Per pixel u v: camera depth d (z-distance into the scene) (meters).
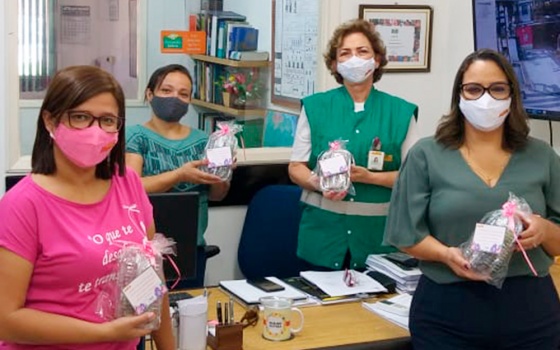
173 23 3.92
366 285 2.94
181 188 3.21
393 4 4.06
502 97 2.27
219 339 2.32
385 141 3.12
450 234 2.31
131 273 1.76
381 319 2.69
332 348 2.39
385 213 3.15
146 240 1.83
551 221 2.36
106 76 1.74
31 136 3.54
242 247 3.83
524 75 3.35
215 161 3.06
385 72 4.09
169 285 2.50
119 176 1.85
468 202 2.28
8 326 1.64
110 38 3.83
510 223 2.18
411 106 3.18
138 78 3.89
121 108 1.76
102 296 1.73
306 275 3.02
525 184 2.29
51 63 3.58
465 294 2.28
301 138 3.21
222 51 3.94
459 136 2.37
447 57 4.22
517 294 2.26
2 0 3.38
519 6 3.32
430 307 2.34
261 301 2.67
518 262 2.26
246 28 4.00
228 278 3.95
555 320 2.31
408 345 2.50
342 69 3.10
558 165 2.38
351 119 3.15
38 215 1.67
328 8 3.91
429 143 2.40
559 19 3.11
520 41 3.34
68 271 1.67
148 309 1.77
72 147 1.68
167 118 3.17
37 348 1.70
